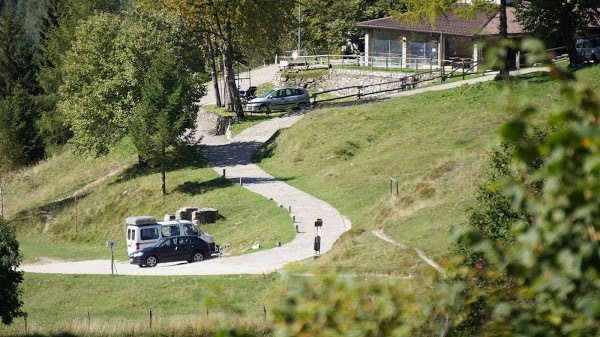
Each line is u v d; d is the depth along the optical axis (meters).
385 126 171.75
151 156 169.38
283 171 170.25
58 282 120.38
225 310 18.81
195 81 178.25
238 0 199.50
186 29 199.75
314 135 178.50
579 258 15.02
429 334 18.92
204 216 149.88
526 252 15.82
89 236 171.88
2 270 95.00
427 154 147.50
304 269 19.14
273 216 141.88
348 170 153.88
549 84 148.38
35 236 179.88
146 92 170.25
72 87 196.38
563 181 14.90
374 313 18.20
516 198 16.23
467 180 117.19
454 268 20.70
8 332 94.44
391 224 110.62
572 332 15.12
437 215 107.94
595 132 14.01
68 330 92.81
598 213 14.90
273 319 18.00
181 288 109.31
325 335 17.58
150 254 131.88
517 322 16.20
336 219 133.38
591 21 169.62
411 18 172.00
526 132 15.41
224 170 170.50
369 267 95.00
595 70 158.25
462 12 166.75
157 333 88.31
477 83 176.12
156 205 168.62
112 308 106.69
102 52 192.75
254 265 115.06
